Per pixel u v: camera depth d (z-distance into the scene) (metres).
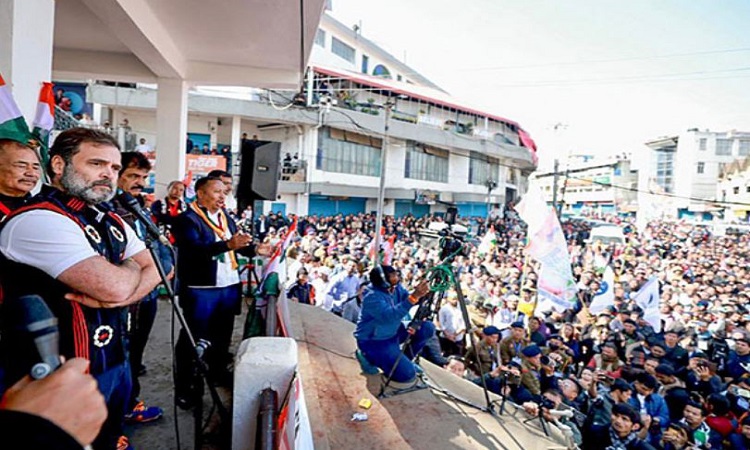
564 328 8.25
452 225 3.98
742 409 5.93
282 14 5.75
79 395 0.79
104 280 1.47
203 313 3.18
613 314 9.30
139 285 1.70
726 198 42.97
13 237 1.42
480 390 4.60
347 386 4.16
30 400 0.75
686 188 48.44
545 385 6.00
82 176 1.55
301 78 8.30
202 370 2.30
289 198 24.41
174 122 7.77
